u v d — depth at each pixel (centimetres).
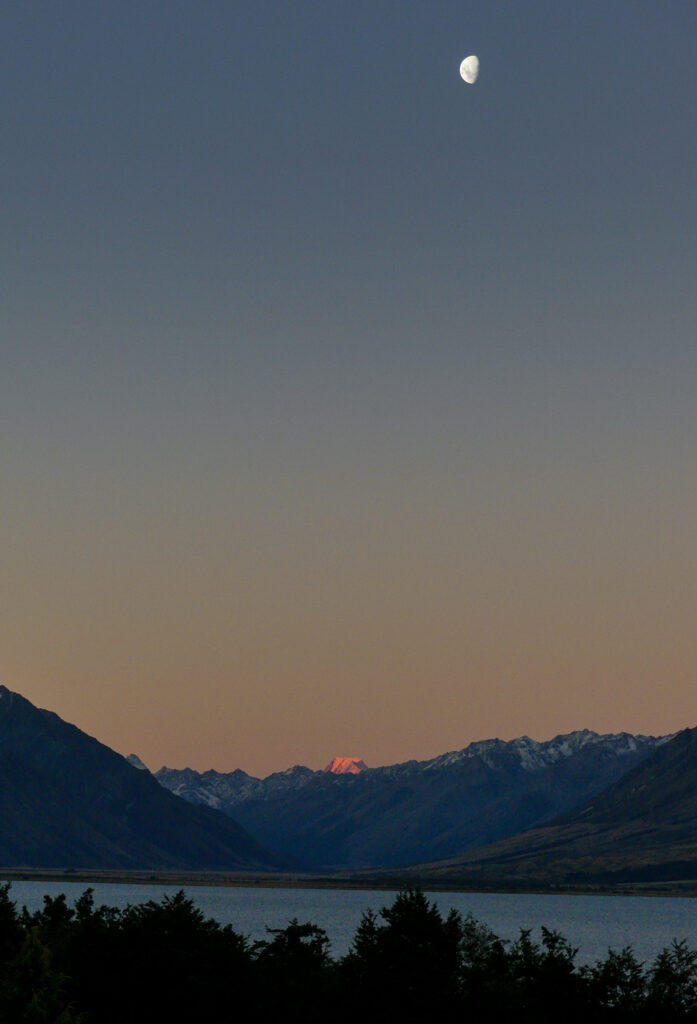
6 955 11712
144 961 11781
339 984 12231
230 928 13150
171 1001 11606
